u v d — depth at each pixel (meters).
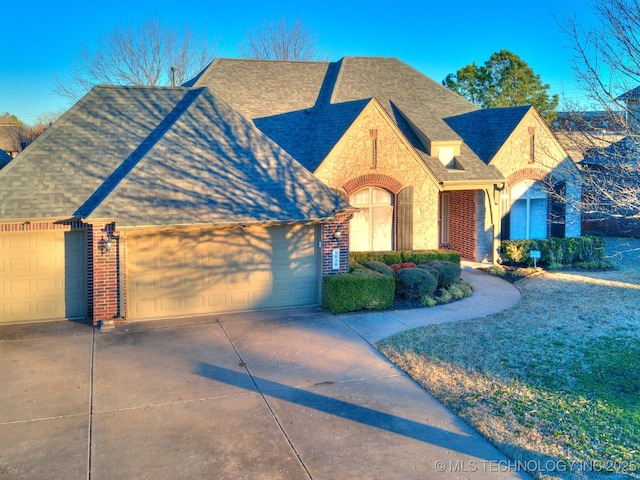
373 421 8.57
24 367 10.81
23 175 14.48
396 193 19.11
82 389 9.75
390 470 7.19
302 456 7.54
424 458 7.49
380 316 14.47
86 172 14.95
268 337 12.74
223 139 16.03
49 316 14.20
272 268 15.20
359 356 11.49
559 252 20.91
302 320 14.12
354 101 19.78
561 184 21.11
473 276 19.34
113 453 7.58
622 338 12.18
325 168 18.14
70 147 15.52
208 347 12.04
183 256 14.38
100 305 13.59
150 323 13.85
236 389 9.80
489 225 21.12
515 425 8.28
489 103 40.75
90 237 14.20
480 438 8.05
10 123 63.69
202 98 16.94
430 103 23.16
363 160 18.61
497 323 13.56
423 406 9.11
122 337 12.73
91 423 8.46
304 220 14.74
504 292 17.03
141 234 14.01
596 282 18.16
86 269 14.33
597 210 11.55
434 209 19.72
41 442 7.87
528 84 39.62
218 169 15.22
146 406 9.08
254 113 20.88
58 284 14.21
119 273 13.66
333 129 19.33
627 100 10.52
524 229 21.80
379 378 10.33
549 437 7.89
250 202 14.66
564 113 18.95
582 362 10.73
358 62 24.03
